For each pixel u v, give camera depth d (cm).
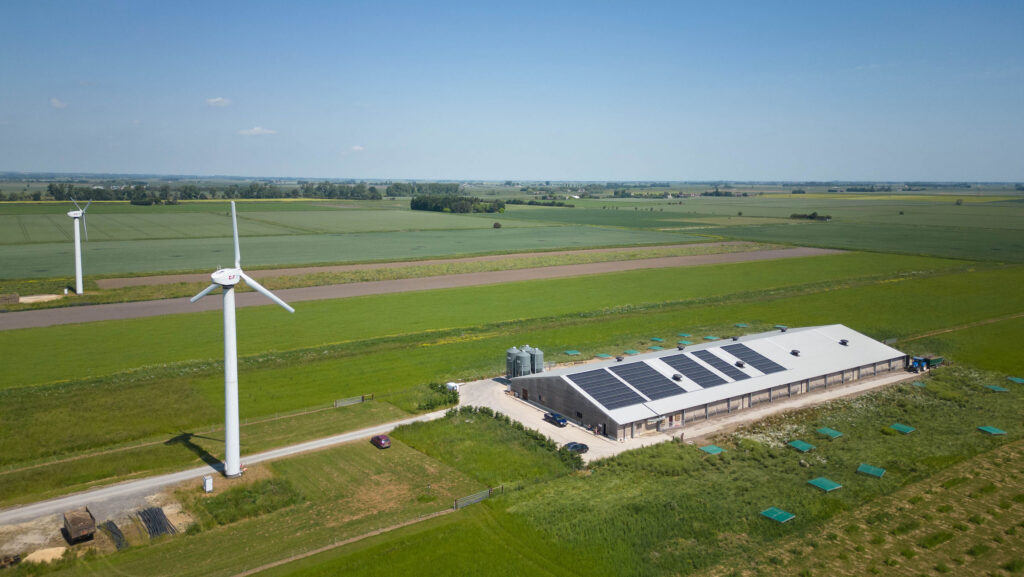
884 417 6981
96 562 4369
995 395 7606
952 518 4869
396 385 7925
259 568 4275
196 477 5591
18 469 5703
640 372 7338
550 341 9881
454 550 4491
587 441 6359
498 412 7012
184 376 8069
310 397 7488
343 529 4766
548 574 4222
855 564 4284
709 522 4828
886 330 10550
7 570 4266
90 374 8112
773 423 6838
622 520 4838
